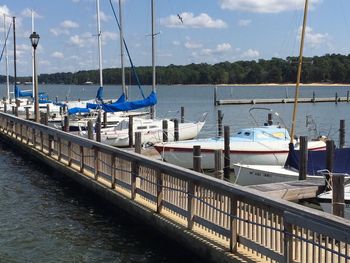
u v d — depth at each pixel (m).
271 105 68.12
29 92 51.94
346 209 10.99
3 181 16.05
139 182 11.44
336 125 40.66
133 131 24.56
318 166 14.89
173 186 9.52
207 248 7.92
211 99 88.12
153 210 10.12
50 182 15.88
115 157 12.34
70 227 10.90
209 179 8.04
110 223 11.21
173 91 131.75
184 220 9.35
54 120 35.78
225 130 17.64
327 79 133.25
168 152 19.48
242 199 7.35
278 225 6.83
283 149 19.41
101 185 12.74
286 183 13.52
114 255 9.17
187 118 47.53
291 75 128.62
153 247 9.59
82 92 115.31
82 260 8.91
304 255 6.53
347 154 14.72
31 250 9.40
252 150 19.27
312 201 13.04
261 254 7.12
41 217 11.71
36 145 20.67
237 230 7.57
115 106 26.16
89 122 21.64
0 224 11.07
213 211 8.23
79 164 15.30
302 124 40.41
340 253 5.61
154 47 28.55
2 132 26.86
